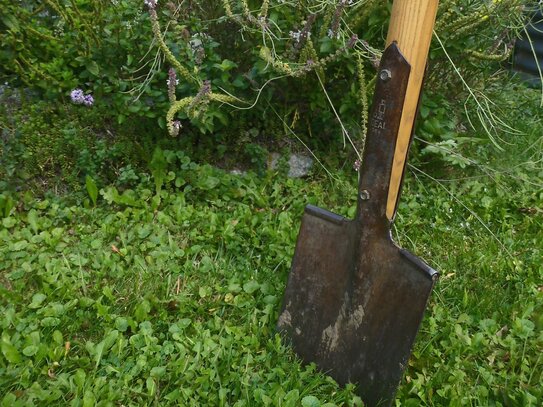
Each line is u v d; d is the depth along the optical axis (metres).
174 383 0.89
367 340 0.86
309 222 0.92
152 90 1.29
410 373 0.96
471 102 1.66
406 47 0.77
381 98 0.79
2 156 1.26
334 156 1.46
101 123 1.34
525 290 1.15
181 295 1.06
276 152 1.45
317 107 1.44
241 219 1.26
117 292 1.06
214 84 1.30
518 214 1.42
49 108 1.31
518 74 2.16
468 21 1.41
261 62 1.29
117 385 0.88
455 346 0.99
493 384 0.93
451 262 1.22
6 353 0.89
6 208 1.21
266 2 1.22
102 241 1.18
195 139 1.40
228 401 0.88
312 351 0.94
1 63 1.31
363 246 0.85
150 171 1.33
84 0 1.37
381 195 0.82
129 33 1.32
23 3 1.36
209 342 0.95
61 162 1.29
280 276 1.12
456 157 1.44
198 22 1.33
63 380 0.87
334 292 0.90
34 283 1.07
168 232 1.21
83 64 1.29
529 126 1.80
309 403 0.85
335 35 1.29
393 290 0.83
